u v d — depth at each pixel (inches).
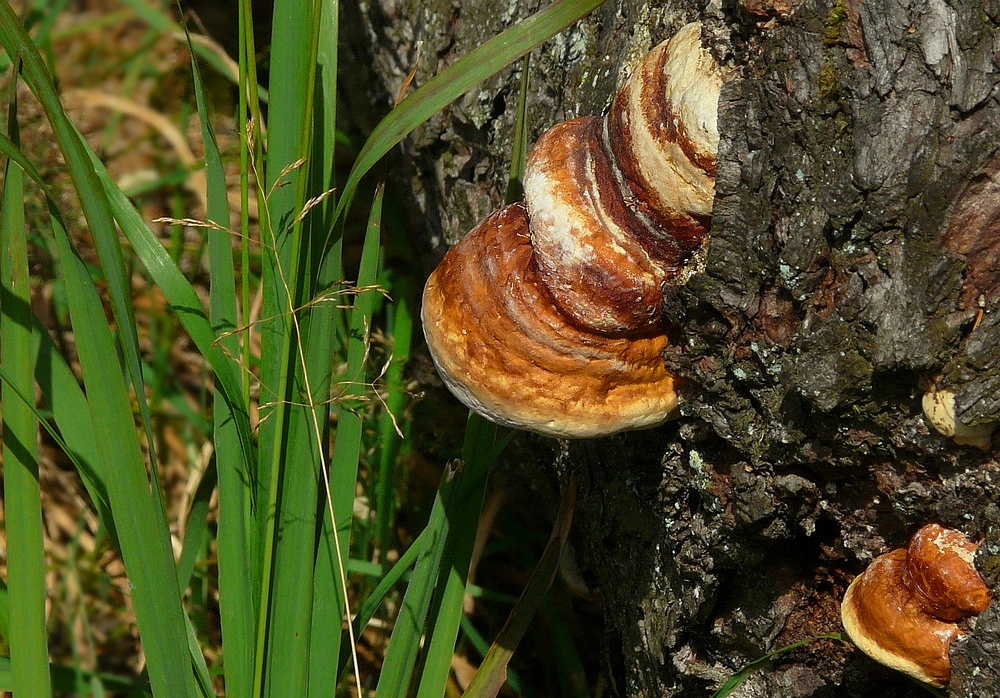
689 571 68.1
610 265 64.9
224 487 67.4
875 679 67.2
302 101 67.1
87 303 65.5
